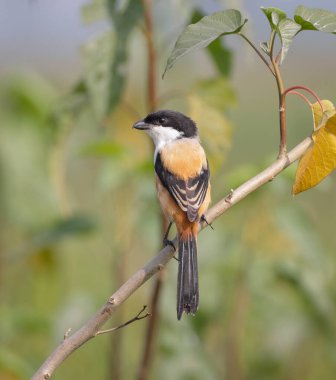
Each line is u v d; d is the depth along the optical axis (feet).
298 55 90.12
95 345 43.86
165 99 31.99
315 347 40.04
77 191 52.54
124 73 30.73
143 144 37.65
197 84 31.65
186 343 35.24
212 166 31.99
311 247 34.91
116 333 36.55
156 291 30.50
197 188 29.81
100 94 30.58
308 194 52.24
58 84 54.80
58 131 33.37
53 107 33.99
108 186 34.45
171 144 31.86
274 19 22.34
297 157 24.52
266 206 35.94
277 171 24.45
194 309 26.30
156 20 31.89
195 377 34.91
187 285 26.94
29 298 44.80
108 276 49.26
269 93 77.97
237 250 36.29
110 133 37.70
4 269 42.42
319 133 22.90
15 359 31.58
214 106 31.73
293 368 39.96
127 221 35.45
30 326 35.91
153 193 34.60
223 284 36.52
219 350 39.73
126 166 34.55
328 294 37.99
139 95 37.19
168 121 32.60
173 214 29.09
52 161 33.76
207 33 22.31
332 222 49.73
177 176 30.17
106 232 36.11
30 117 40.68
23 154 39.78
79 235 34.73
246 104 74.02
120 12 30.81
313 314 36.99
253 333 41.63
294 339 37.73
